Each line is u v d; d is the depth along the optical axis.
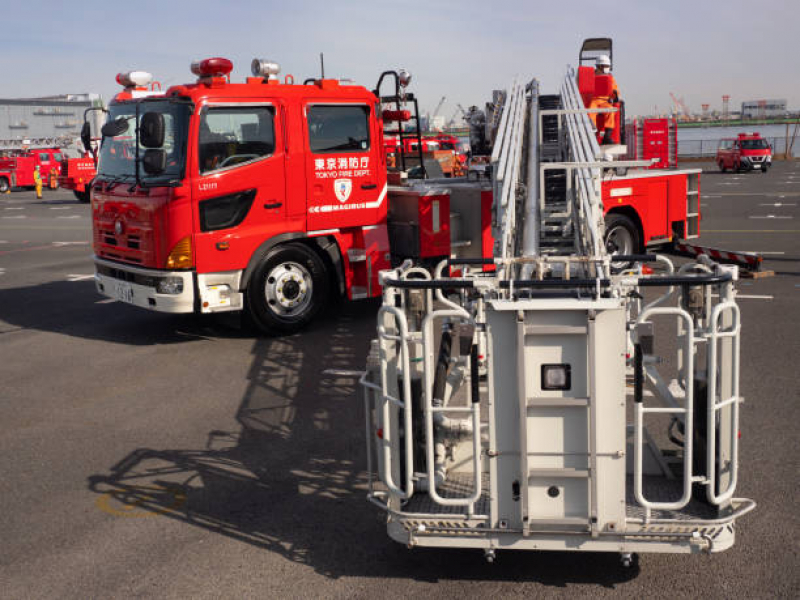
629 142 16.06
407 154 12.78
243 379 7.34
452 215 9.70
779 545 4.05
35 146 47.53
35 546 4.29
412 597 3.67
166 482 5.11
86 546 4.27
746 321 8.91
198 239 8.09
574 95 10.43
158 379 7.43
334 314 10.08
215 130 8.09
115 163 8.87
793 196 25.59
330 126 8.84
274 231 8.55
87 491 5.00
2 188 39.88
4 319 10.36
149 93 9.12
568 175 8.03
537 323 3.30
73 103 84.31
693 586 3.69
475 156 13.88
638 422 3.37
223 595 3.74
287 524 4.48
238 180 8.23
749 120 167.25
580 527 3.46
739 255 11.59
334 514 4.59
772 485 4.74
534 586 3.73
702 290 4.25
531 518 3.46
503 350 3.34
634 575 3.80
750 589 3.65
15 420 6.40
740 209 22.02
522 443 3.36
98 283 9.32
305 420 6.21
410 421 3.60
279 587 3.80
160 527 4.47
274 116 8.42
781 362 7.27
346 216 9.04
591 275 4.46
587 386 3.30
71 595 3.78
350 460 5.41
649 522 3.43
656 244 12.38
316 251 9.12
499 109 13.09
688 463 3.37
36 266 15.12
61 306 11.17
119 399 6.87
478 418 3.51
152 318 10.22
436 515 3.60
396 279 3.67
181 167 8.01
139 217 8.27
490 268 9.56
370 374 3.91
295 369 7.62
